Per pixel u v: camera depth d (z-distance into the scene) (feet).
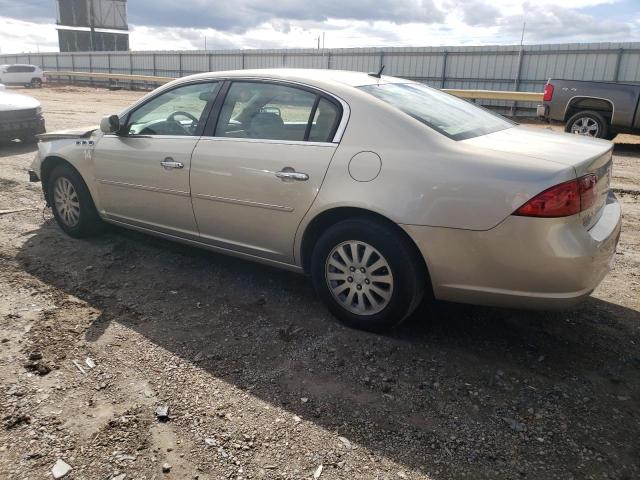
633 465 7.71
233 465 7.57
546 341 11.12
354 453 7.86
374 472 7.51
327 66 95.30
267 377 9.68
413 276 10.41
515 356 10.55
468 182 9.53
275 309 12.35
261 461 7.66
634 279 14.26
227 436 8.13
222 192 12.43
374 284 10.87
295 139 11.55
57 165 16.65
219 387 9.34
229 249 13.04
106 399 8.91
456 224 9.61
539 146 10.45
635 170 30.63
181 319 11.76
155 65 130.41
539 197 9.02
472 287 9.92
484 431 8.38
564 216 9.07
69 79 146.20
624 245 17.07
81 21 187.01
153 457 7.67
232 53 111.34
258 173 11.75
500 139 10.91
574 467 7.65
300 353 10.50
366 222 10.61
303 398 9.10
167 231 14.20
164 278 13.93
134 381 9.43
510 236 9.27
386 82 12.75
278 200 11.55
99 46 192.85
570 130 39.65
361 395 9.23
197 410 8.71
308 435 8.21
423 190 9.85
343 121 11.07
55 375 9.52
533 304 9.62
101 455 7.68
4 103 33.22
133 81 124.47
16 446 7.79
